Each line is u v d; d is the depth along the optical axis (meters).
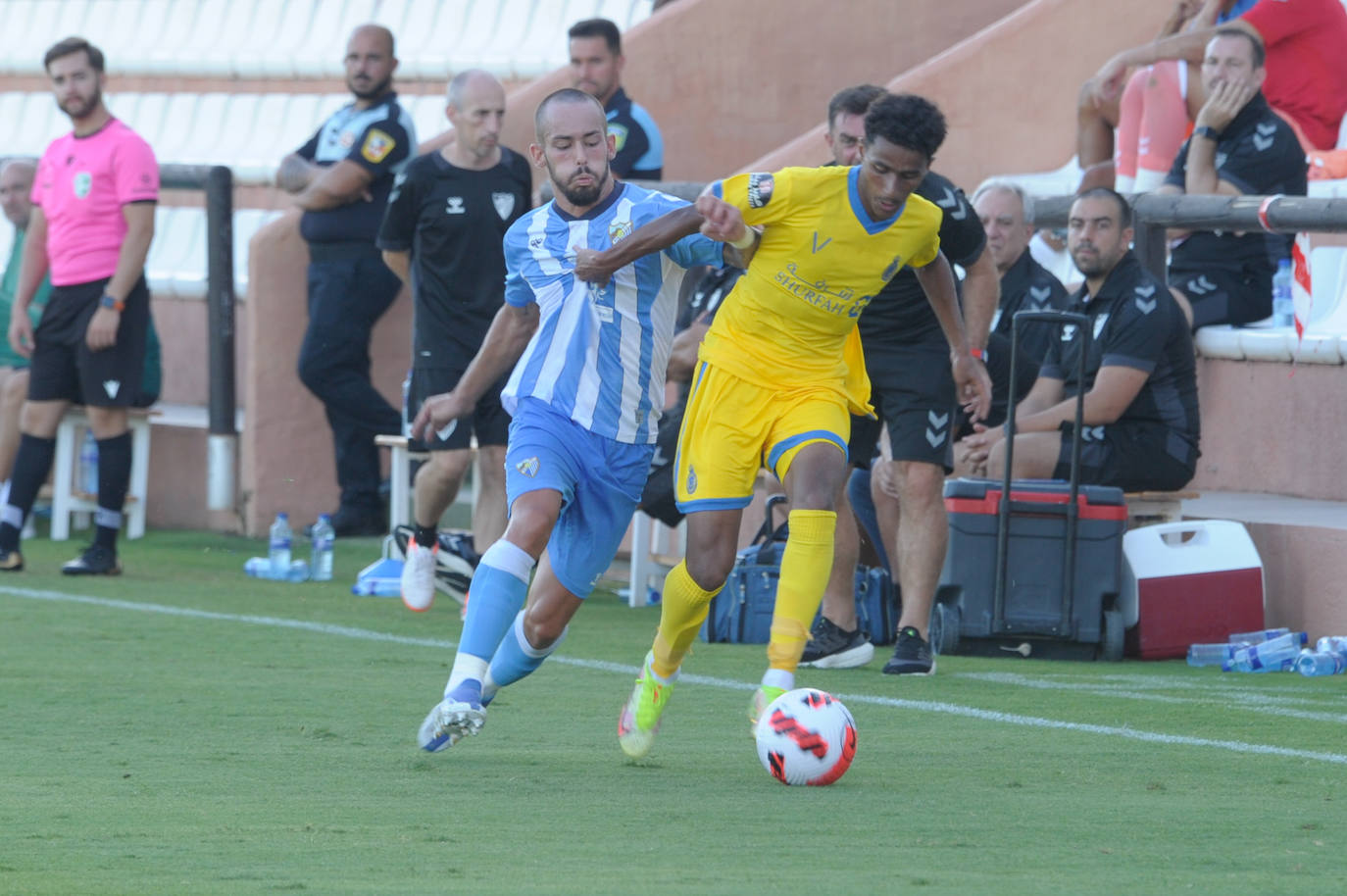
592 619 31.69
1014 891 11.31
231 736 18.50
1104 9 42.19
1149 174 37.94
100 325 34.78
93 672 23.58
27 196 42.72
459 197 30.80
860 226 17.94
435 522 30.59
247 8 62.06
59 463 41.66
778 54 46.81
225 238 42.16
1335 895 11.36
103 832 13.21
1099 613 26.89
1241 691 23.45
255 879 11.51
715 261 18.09
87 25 65.38
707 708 21.30
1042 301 31.92
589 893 11.12
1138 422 28.59
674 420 29.80
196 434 43.28
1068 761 17.47
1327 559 27.77
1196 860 12.51
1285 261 34.44
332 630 28.58
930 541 24.56
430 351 30.94
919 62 47.19
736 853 12.62
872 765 17.08
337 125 41.06
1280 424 33.28
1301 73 38.47
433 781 15.77
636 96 46.25
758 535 29.50
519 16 56.97
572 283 17.12
